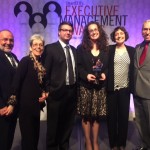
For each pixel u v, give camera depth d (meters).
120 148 3.74
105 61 3.47
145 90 3.43
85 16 4.97
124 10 4.98
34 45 3.04
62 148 3.56
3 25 4.99
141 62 3.47
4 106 3.04
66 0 4.95
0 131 3.09
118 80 3.60
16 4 4.96
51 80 3.32
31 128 3.06
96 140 3.56
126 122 3.68
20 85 3.02
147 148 3.66
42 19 4.99
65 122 3.55
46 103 3.57
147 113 3.49
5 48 3.18
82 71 3.45
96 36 3.44
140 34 5.01
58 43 3.38
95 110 3.47
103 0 4.95
